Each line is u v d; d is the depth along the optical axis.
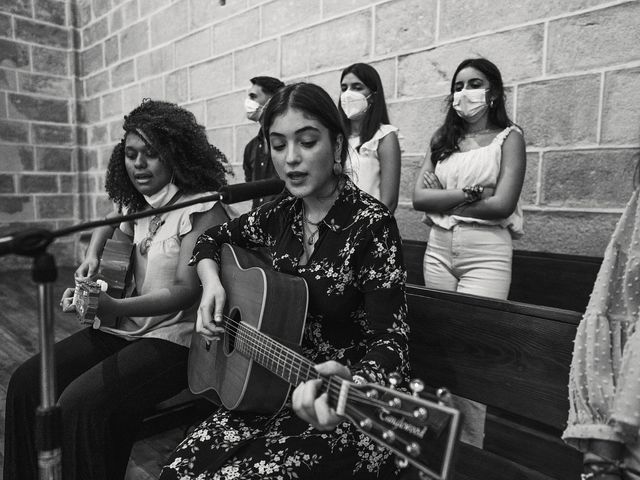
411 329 1.58
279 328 1.34
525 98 2.65
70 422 1.60
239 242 1.71
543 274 2.47
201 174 1.89
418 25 3.05
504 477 1.49
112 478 1.68
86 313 1.61
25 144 6.33
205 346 1.66
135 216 1.04
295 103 1.30
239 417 1.40
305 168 1.32
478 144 2.28
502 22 2.69
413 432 0.86
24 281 5.61
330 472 1.23
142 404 1.72
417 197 2.30
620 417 0.84
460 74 2.29
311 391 0.98
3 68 6.09
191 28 4.70
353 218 1.35
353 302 1.35
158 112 1.89
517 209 2.28
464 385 1.45
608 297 0.95
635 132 2.29
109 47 5.93
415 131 3.15
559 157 2.55
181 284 1.79
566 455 2.01
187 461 1.26
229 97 4.42
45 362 0.87
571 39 2.46
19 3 6.09
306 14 3.69
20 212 6.39
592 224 2.46
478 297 1.42
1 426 2.38
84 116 6.66
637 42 2.26
